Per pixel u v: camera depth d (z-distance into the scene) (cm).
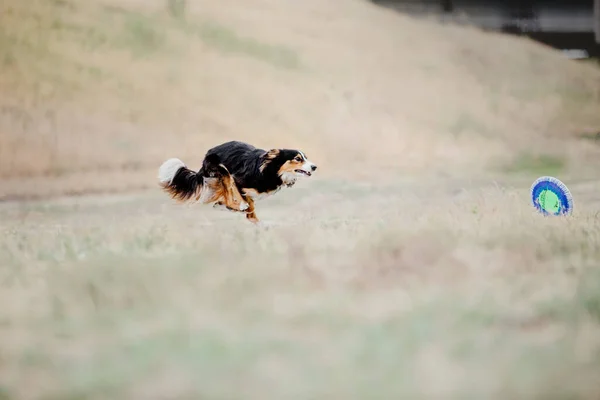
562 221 1288
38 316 811
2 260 1127
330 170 2758
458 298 836
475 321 754
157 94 3262
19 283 959
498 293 852
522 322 753
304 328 744
